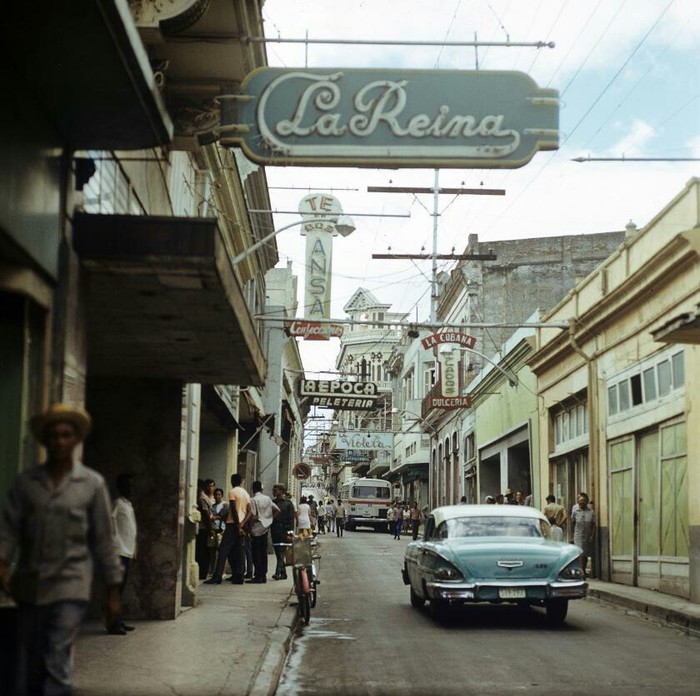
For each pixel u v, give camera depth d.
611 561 23.12
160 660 9.94
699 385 17.69
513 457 35.91
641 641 12.75
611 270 23.69
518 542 14.45
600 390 24.27
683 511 18.62
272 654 10.54
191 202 17.86
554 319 28.50
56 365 8.00
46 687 5.41
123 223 8.43
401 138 10.77
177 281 8.89
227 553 19.17
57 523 5.51
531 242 45.41
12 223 6.83
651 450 20.80
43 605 5.45
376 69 10.89
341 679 9.76
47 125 7.75
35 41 6.79
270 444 35.31
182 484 13.92
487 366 38.44
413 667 10.47
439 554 13.99
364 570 25.89
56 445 5.56
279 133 10.84
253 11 11.27
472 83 10.87
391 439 69.56
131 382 13.41
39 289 7.59
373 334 108.31
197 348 11.52
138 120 7.99
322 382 40.16
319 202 24.23
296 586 14.28
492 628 13.88
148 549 13.26
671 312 19.62
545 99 10.78
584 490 26.33
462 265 45.62
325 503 75.00
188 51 11.60
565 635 13.24
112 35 6.70
